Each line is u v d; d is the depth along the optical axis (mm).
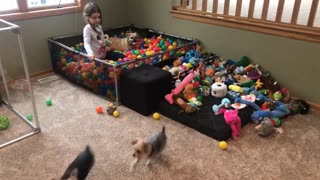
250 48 2734
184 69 2703
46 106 2432
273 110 2260
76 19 3285
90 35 2773
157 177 1646
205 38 3076
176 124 2188
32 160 1780
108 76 2467
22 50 1842
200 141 1971
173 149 1884
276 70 2621
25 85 2768
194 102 2262
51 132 2066
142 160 1760
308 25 2312
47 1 3027
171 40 3350
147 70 2424
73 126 2145
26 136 2000
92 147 1899
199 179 1632
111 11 3631
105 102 2525
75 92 2719
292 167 1730
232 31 2811
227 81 2602
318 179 1640
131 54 2967
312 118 2283
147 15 3586
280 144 1946
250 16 2641
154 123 2197
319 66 2324
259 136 2031
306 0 2732
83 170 1492
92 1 3371
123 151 1867
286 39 2451
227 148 1898
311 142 1969
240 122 2049
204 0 2920
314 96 2436
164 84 2342
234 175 1663
